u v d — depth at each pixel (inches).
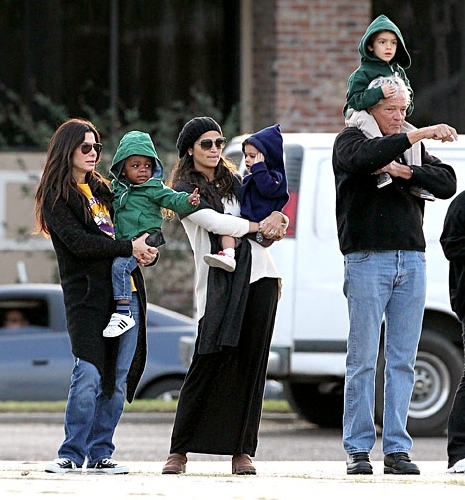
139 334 985.5
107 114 2514.8
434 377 1568.7
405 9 2578.7
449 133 934.4
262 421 1860.2
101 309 962.7
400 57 1003.3
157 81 2578.7
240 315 948.0
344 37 2464.3
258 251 965.2
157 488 808.9
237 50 2566.4
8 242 2517.2
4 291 1994.3
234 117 2449.6
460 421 1019.3
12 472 994.1
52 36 2566.4
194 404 963.3
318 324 1531.7
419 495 786.2
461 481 901.2
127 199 978.1
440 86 2588.6
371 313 976.3
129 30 2576.3
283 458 1406.3
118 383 976.9
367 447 986.1
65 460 967.6
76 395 959.0
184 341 1702.8
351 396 986.1
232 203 970.7
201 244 970.7
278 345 1531.7
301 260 1535.4
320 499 756.6
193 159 976.9
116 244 959.6
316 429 1758.1
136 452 1469.0
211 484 845.8
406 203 978.1
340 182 979.9
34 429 1754.4
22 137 2549.2
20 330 1979.6
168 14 2581.2
